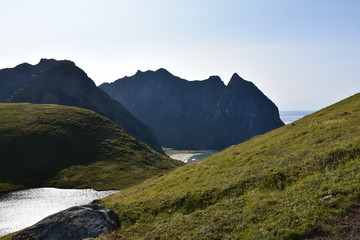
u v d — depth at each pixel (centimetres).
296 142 3569
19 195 8444
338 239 1359
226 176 3197
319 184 2017
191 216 2159
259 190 2425
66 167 11138
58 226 2453
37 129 13362
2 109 15638
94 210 2659
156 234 1944
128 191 5347
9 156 11081
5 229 5522
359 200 1641
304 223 1550
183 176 4294
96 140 13988
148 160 13338
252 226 1705
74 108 17800
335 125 3591
